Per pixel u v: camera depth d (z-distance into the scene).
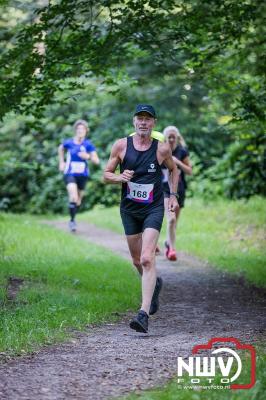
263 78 21.00
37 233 25.67
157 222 12.63
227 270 20.36
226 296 16.81
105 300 14.91
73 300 14.45
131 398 8.53
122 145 12.77
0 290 15.09
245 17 18.06
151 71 31.81
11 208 45.09
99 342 11.73
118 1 17.05
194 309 15.12
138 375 9.68
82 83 19.09
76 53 17.81
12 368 9.99
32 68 17.55
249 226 26.72
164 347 11.32
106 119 42.47
